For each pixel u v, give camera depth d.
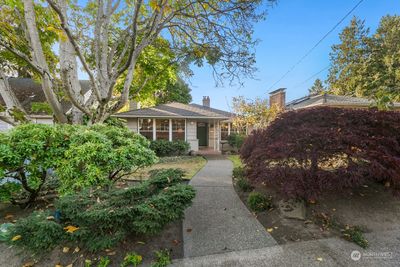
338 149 3.11
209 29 6.56
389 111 3.82
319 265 2.27
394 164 2.88
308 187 2.99
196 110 14.06
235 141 13.46
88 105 5.66
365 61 20.52
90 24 6.59
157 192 3.20
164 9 5.04
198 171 7.17
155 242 2.72
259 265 2.29
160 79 9.23
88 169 3.02
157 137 12.63
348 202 3.83
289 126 3.90
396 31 19.39
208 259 2.41
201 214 3.63
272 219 3.41
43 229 2.22
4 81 5.14
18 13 4.76
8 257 2.43
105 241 2.30
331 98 11.53
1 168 2.89
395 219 3.37
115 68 5.49
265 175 3.28
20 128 3.21
